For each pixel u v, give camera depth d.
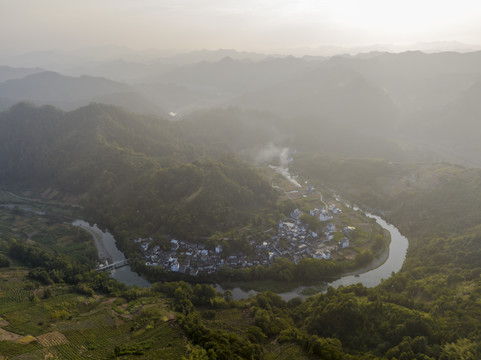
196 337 151.25
